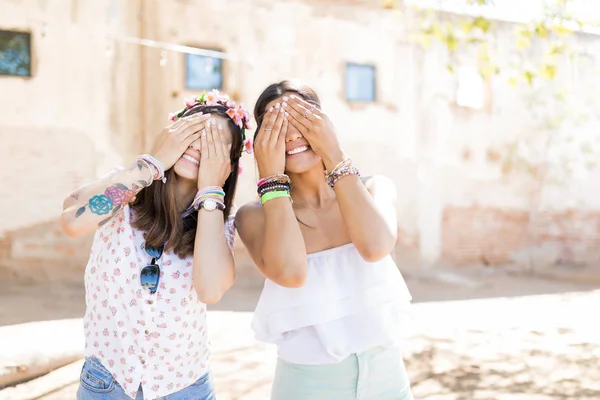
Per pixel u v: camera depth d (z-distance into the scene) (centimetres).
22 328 602
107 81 989
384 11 1168
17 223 938
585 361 550
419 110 1217
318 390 201
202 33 1038
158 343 195
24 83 943
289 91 221
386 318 206
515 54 1289
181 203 213
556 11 669
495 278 1189
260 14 1073
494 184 1304
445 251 1257
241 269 1053
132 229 199
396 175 1201
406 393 209
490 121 1294
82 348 537
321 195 221
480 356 564
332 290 204
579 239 1383
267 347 582
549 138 1348
